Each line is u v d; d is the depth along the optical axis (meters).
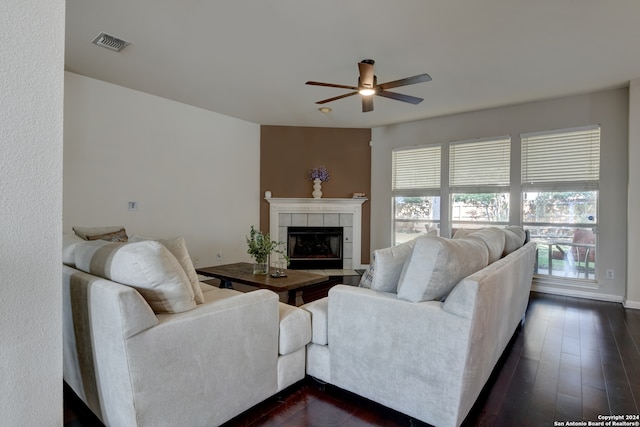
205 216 5.37
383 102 4.80
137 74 3.95
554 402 2.05
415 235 5.88
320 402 2.02
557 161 4.63
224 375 1.73
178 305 1.63
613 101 4.25
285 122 6.04
